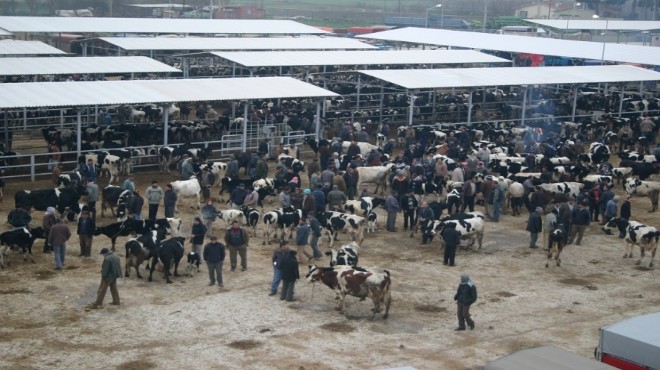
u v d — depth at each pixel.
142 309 20.88
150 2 142.00
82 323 19.80
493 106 58.91
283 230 27.27
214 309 21.09
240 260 25.19
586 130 49.59
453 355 18.88
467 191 31.12
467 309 20.22
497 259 26.75
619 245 29.09
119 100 36.12
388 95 58.50
